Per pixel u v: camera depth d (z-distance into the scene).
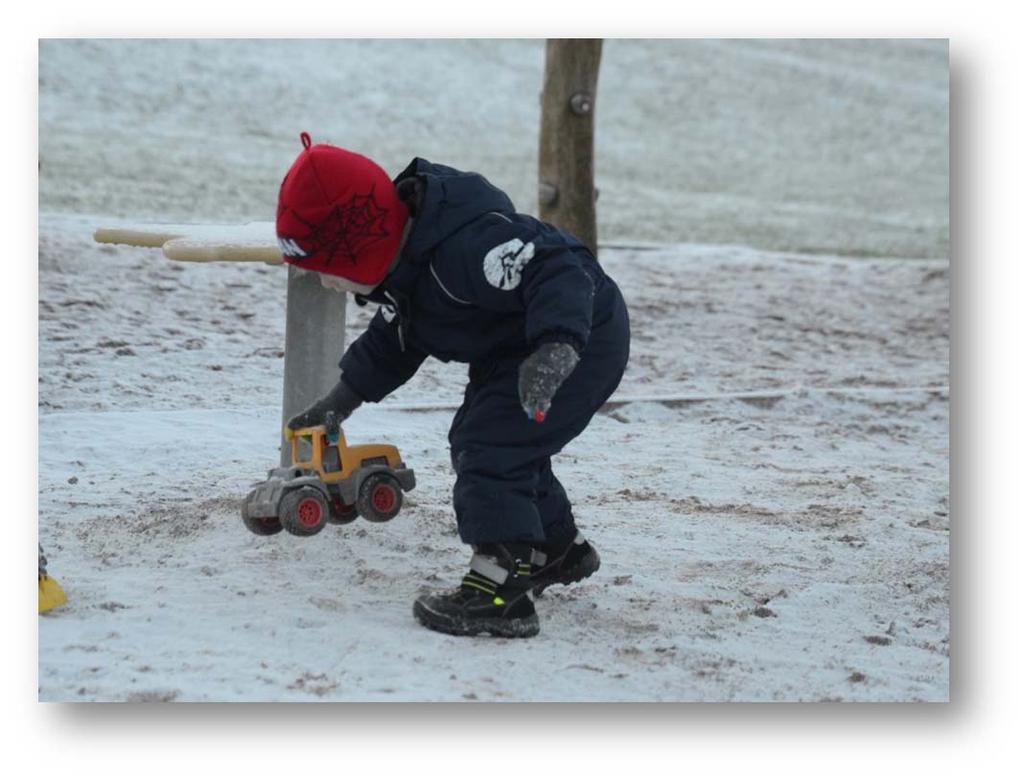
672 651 6.15
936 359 15.24
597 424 11.44
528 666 5.85
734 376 13.75
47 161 23.06
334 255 5.90
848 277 19.67
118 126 27.67
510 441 5.99
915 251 23.56
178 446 9.41
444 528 7.74
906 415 12.50
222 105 30.91
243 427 10.12
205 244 7.23
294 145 28.52
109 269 15.18
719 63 42.41
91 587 6.49
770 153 34.50
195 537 7.34
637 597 6.92
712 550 7.89
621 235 22.67
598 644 6.22
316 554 7.13
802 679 6.00
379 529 7.58
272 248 7.30
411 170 6.11
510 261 5.73
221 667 5.59
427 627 6.21
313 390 7.81
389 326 6.64
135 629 5.97
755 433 11.45
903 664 6.32
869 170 33.53
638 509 8.73
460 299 5.86
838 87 41.75
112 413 10.09
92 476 8.62
